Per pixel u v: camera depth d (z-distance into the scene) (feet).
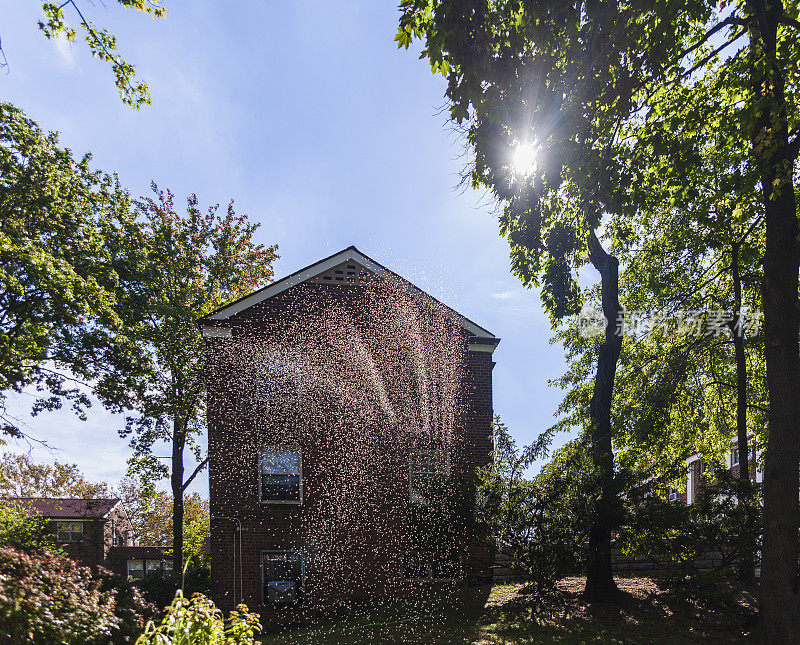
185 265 73.41
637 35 30.50
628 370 57.52
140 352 61.93
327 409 50.98
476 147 30.63
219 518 48.06
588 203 35.37
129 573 103.04
